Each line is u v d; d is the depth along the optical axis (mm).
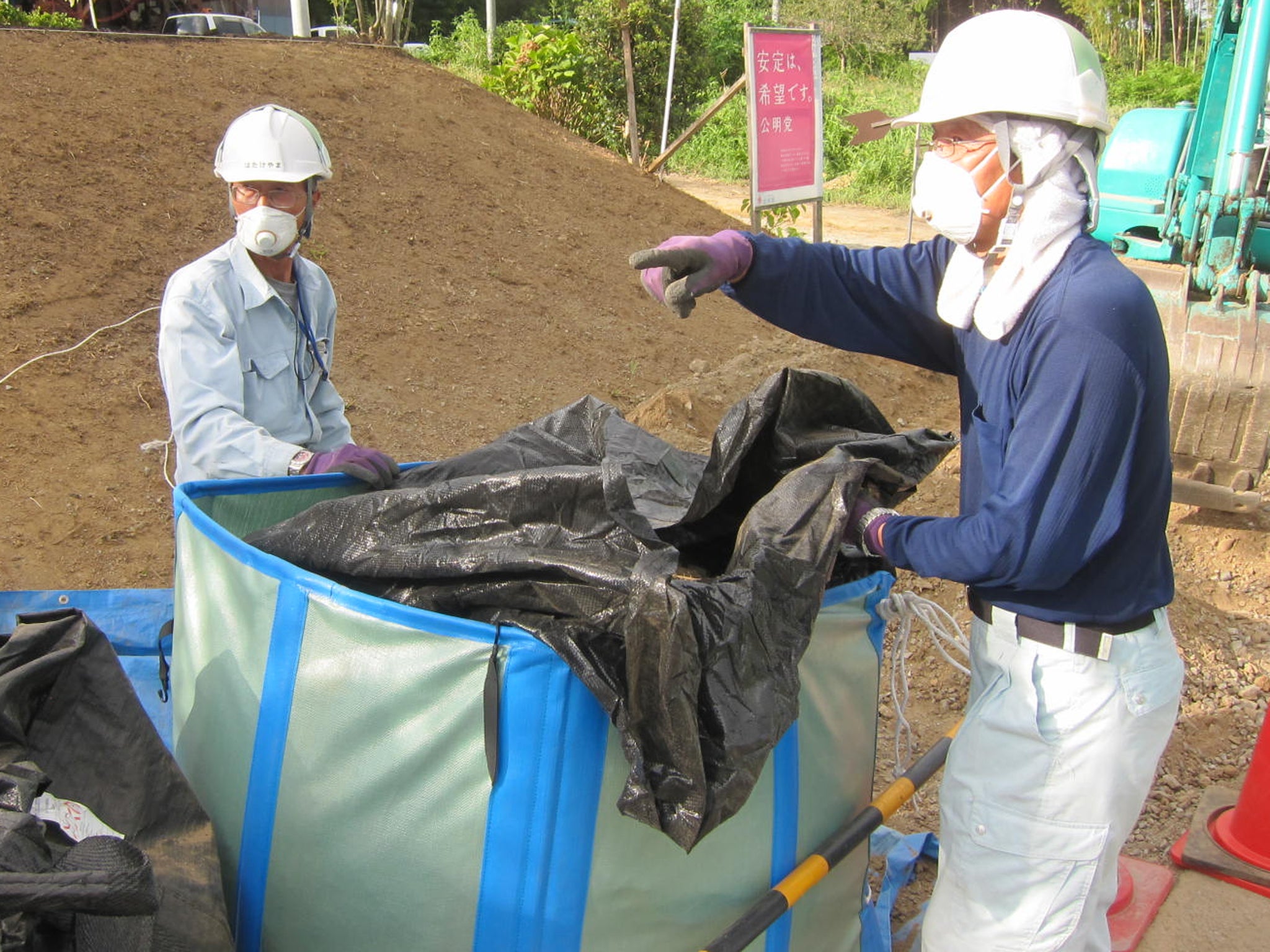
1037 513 1967
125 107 7949
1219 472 5672
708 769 1798
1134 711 2156
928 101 2119
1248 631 4758
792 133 8930
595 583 1861
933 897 2402
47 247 6336
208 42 9562
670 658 1735
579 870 1886
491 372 7023
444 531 2150
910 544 2100
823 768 2279
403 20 12445
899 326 2518
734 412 2287
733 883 2109
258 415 3055
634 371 7562
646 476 2564
